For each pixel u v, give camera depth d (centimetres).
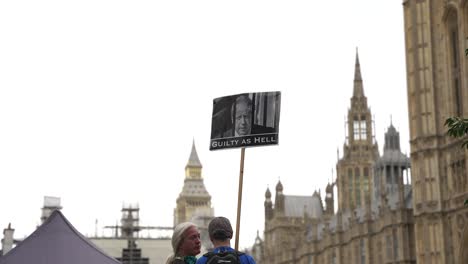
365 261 11225
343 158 18175
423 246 7669
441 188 7625
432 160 7694
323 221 14900
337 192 18212
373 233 11088
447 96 7650
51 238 2672
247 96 1914
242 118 1908
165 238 13325
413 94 7956
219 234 1305
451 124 3103
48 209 12412
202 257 1275
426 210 7662
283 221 17500
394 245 9931
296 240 15212
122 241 13275
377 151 18100
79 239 2720
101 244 13162
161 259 13138
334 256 12706
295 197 18438
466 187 7275
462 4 7406
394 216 9944
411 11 8056
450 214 7500
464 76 7388
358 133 18262
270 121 1883
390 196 11812
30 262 2586
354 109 18362
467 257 7319
